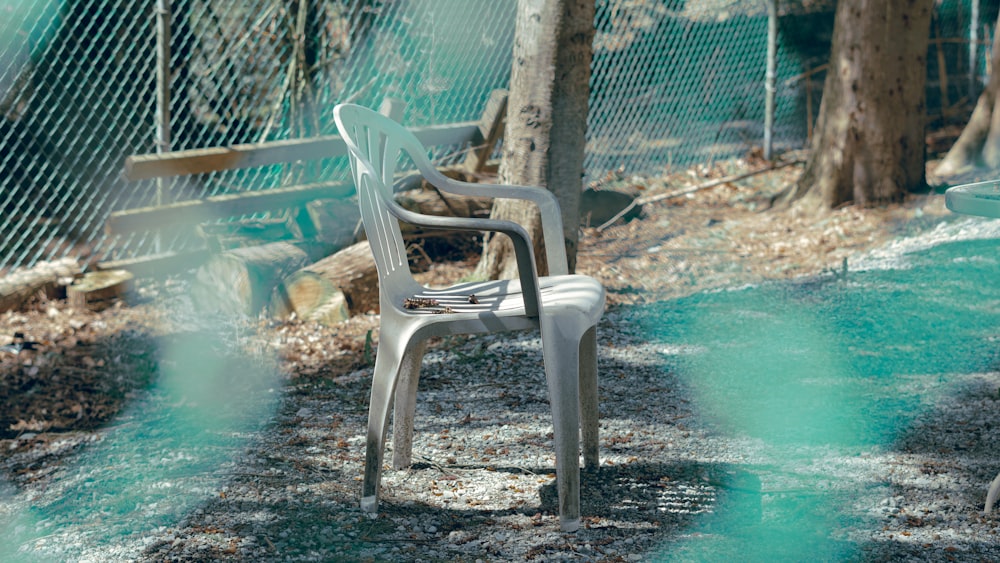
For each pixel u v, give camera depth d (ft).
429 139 23.36
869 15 25.00
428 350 15.84
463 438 11.51
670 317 17.51
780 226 25.59
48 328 19.20
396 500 9.55
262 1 25.66
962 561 8.07
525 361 14.98
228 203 21.42
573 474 8.63
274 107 24.95
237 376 15.94
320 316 18.84
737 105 39.81
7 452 12.71
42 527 9.24
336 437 11.74
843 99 25.71
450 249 23.53
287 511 9.21
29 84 26.55
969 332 15.57
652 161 32.94
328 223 21.47
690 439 11.32
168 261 22.21
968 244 20.94
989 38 39.04
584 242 24.50
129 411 14.55
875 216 24.93
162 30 20.95
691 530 8.76
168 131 21.48
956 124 37.35
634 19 37.17
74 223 24.12
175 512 9.30
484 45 27.48
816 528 8.77
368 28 25.17
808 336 15.84
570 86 17.12
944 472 10.06
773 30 32.09
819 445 11.03
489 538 8.63
